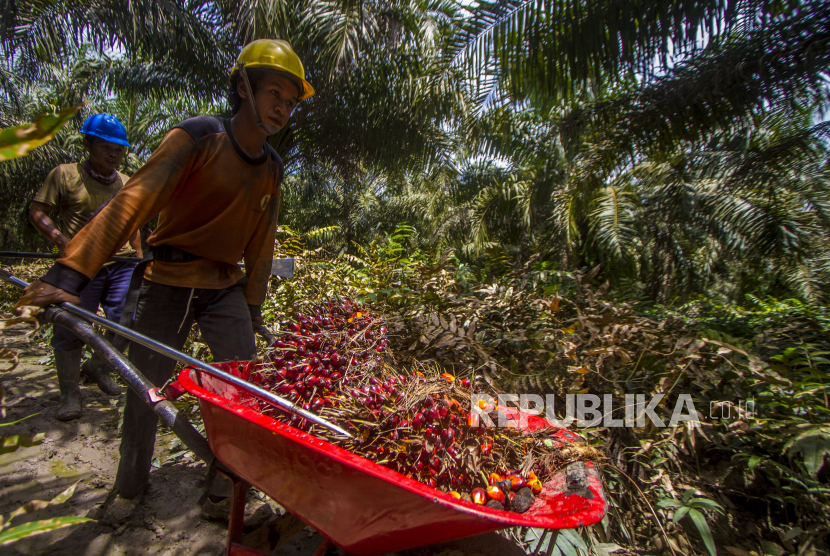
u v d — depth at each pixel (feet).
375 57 21.12
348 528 4.04
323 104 21.67
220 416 4.62
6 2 17.40
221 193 6.15
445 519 3.61
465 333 8.16
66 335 9.40
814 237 16.25
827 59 11.05
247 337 6.73
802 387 7.47
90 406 10.20
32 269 20.92
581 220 22.63
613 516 6.63
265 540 4.95
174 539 6.21
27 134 2.07
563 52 12.02
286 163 25.73
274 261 8.11
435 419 4.57
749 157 14.85
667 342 8.54
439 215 40.24
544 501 4.49
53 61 21.70
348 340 5.60
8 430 8.73
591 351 7.81
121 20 19.70
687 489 6.88
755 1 11.11
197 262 6.50
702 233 18.49
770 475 6.97
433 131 23.66
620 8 11.18
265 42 5.95
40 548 5.92
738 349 7.57
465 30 12.97
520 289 11.10
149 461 6.67
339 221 47.52
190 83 24.17
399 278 12.48
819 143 13.87
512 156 23.85
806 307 12.84
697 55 12.81
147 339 4.52
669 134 14.25
